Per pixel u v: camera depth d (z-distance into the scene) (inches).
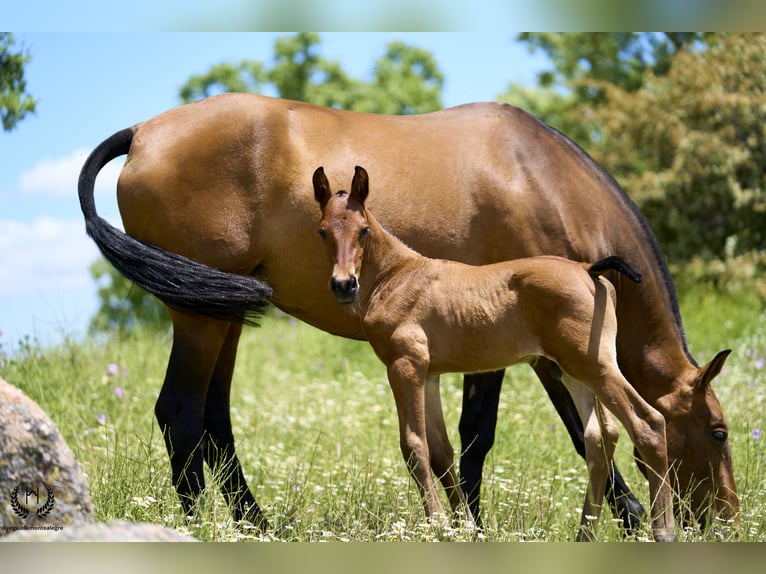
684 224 792.9
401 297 253.0
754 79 787.4
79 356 458.0
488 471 321.1
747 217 778.2
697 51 827.4
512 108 296.8
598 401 246.1
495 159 282.2
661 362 280.2
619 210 288.4
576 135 1055.0
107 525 187.2
